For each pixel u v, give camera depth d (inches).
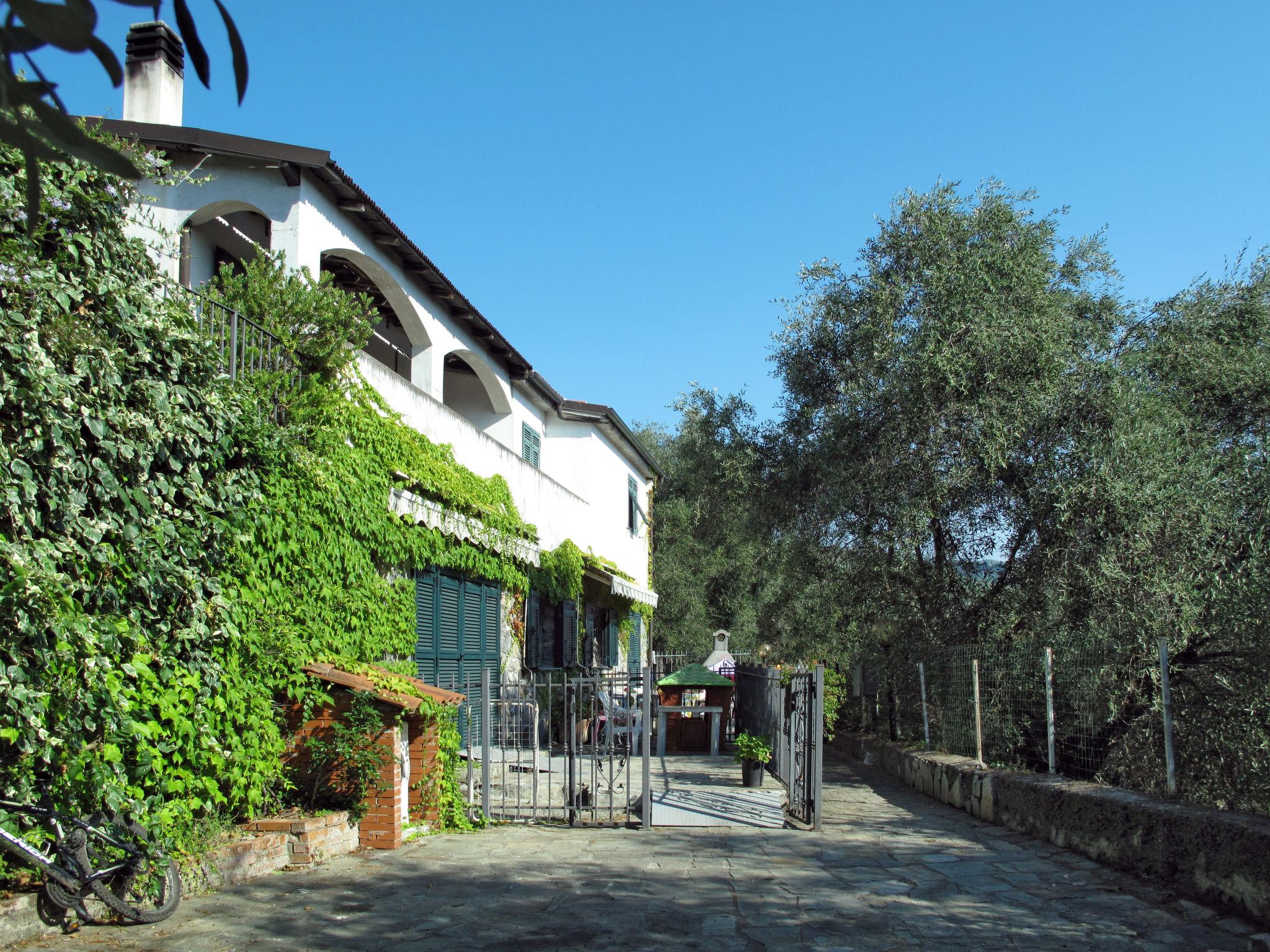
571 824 414.9
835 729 789.9
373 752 354.3
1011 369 546.6
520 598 670.5
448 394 769.6
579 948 237.3
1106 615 466.9
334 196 475.8
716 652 988.6
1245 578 397.7
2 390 238.8
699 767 600.7
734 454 733.3
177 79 496.7
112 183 283.0
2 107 62.6
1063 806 362.0
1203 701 362.3
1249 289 533.0
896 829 409.1
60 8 60.6
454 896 288.5
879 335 592.7
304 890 291.4
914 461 563.8
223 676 309.1
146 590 280.1
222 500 317.4
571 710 548.1
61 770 245.6
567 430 928.3
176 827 286.5
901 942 242.4
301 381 393.7
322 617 382.6
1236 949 233.0
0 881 236.1
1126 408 493.7
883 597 644.7
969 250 587.5
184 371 307.7
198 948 231.6
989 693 486.3
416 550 477.4
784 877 316.2
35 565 238.5
